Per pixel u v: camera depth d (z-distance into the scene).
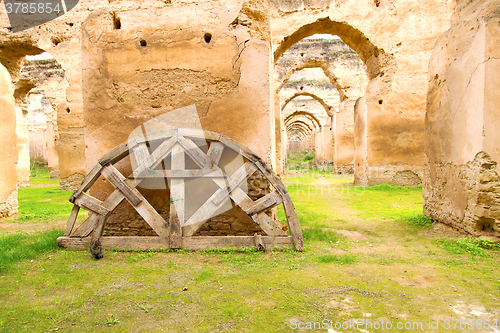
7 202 5.97
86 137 4.19
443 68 4.53
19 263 3.13
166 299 2.32
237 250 3.45
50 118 16.95
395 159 10.16
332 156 20.67
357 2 10.26
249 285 2.56
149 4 4.11
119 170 4.11
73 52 10.47
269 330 1.90
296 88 19.94
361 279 2.70
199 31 4.04
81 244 3.58
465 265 3.05
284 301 2.28
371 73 11.00
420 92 10.04
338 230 4.62
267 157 4.00
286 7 10.67
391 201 7.45
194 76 4.05
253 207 3.50
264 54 4.01
